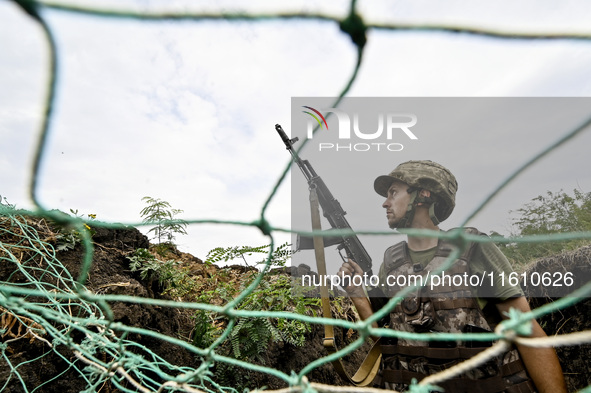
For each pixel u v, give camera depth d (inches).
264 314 29.1
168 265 117.1
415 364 77.5
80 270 95.3
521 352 69.6
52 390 76.9
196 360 108.6
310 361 138.2
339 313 158.2
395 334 24.6
